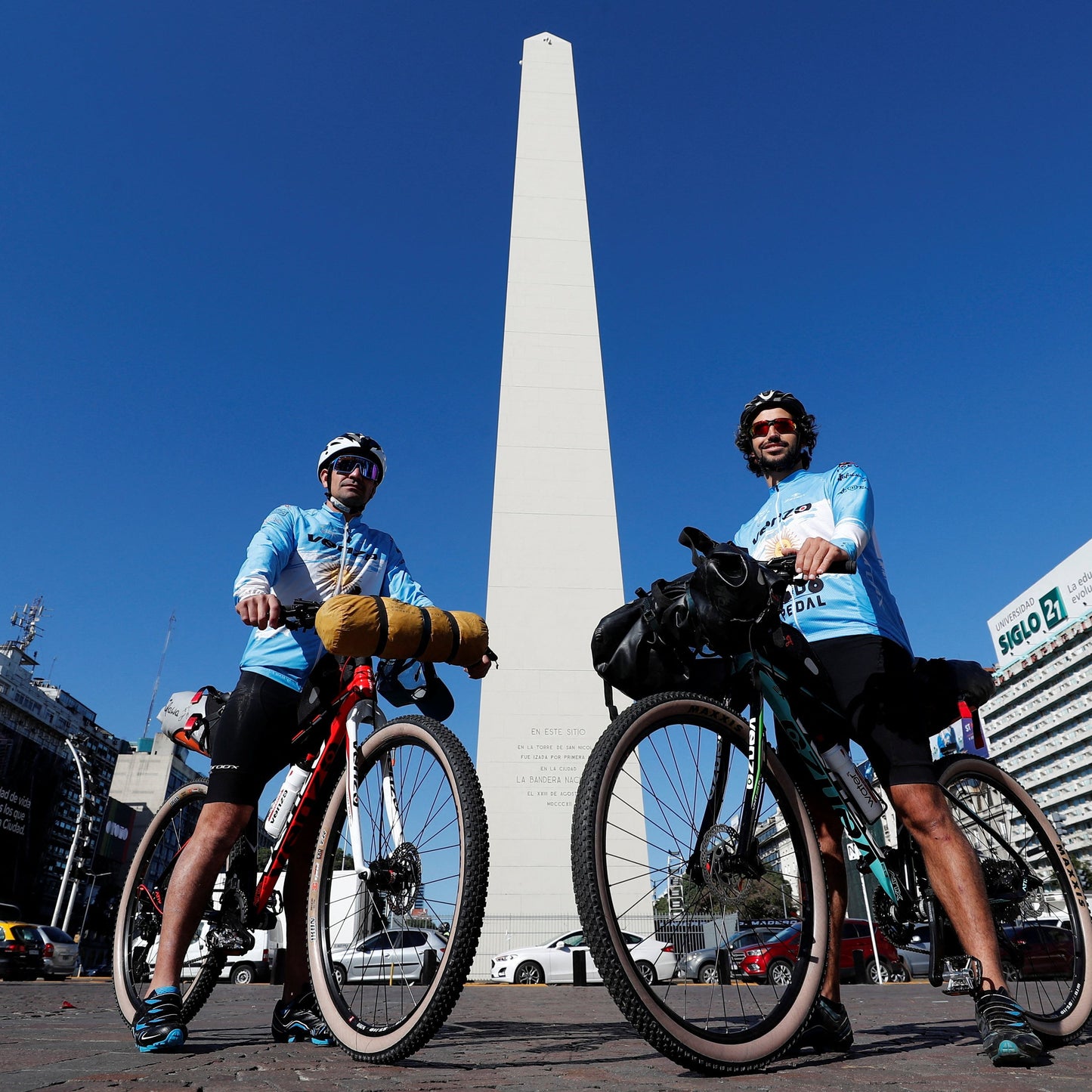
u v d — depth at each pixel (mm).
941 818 2121
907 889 2189
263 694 2492
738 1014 1828
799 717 2221
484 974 15445
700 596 1972
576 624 18672
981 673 2383
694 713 1982
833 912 2316
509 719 17578
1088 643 69875
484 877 1934
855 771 2252
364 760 2357
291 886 2562
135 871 3055
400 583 3006
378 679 2594
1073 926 2422
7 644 60344
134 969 2938
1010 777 2576
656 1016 1668
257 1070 1861
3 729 54000
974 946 2027
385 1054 1932
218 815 2406
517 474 20031
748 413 2943
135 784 72750
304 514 2945
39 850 57938
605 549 19484
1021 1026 1908
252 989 11078
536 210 22812
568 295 21953
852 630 2320
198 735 2846
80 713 67188
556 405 20797
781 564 2111
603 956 1686
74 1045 2469
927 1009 5125
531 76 24516
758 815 2004
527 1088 1574
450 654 2342
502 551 19281
